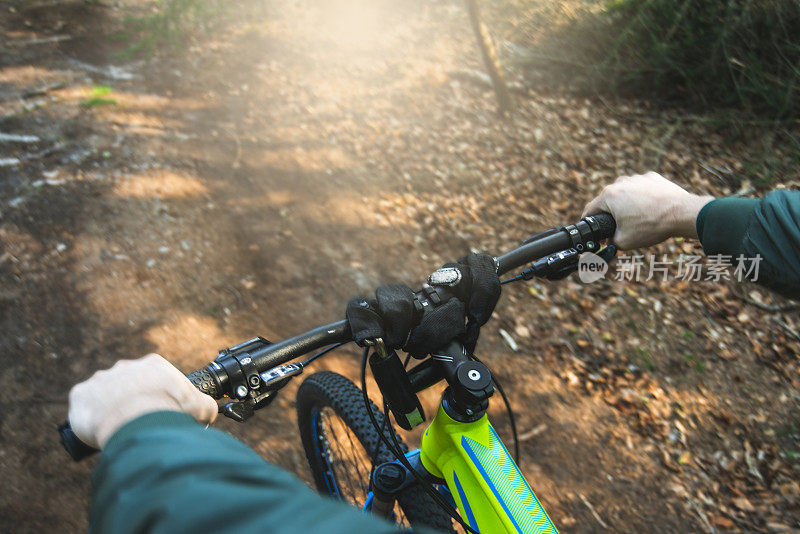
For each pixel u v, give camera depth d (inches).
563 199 203.3
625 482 123.0
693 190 218.2
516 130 236.4
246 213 176.7
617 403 139.6
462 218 188.5
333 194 190.9
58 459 108.3
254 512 18.2
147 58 258.8
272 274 156.9
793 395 148.1
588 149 231.8
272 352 48.7
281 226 173.9
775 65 253.8
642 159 230.4
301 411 94.3
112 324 135.6
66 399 119.6
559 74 280.2
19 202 165.3
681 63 266.4
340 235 174.4
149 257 154.4
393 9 323.3
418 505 70.6
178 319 139.4
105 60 254.7
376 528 18.0
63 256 150.5
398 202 191.6
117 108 217.2
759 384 149.7
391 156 212.5
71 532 98.3
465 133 230.5
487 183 205.5
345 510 18.8
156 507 18.9
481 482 53.6
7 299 137.3
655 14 272.8
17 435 111.2
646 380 146.3
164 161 191.8
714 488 124.6
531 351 149.2
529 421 132.4
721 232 41.4
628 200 48.5
